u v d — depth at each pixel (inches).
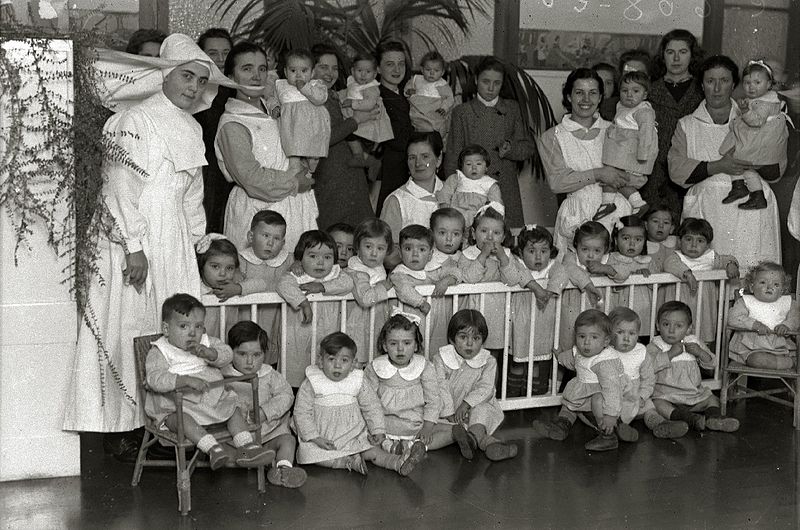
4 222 167.2
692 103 247.4
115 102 188.1
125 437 188.2
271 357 204.5
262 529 157.6
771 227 239.8
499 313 215.3
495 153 247.9
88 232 172.7
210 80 197.3
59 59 166.1
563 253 238.5
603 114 249.4
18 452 173.3
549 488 177.5
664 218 230.7
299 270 195.5
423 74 251.3
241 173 203.0
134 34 232.5
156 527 157.5
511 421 213.9
